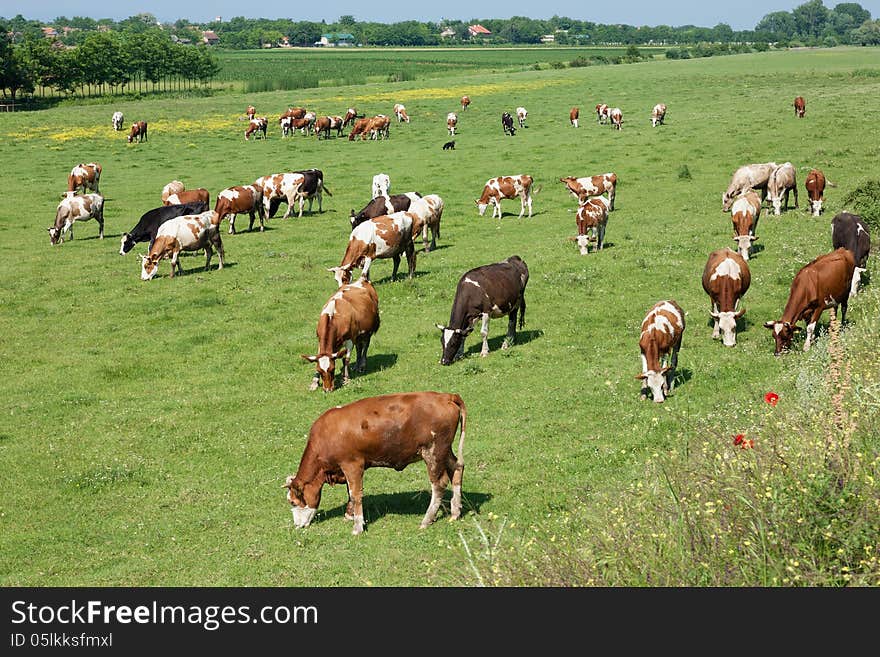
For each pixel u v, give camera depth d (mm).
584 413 16156
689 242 28828
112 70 125250
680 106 66062
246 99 88062
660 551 8586
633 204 35688
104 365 20266
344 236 32688
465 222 34250
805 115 53188
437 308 23656
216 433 16234
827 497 8242
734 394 16109
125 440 16016
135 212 38438
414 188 40938
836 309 18969
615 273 25906
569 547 9438
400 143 57406
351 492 11883
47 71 114125
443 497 12797
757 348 19031
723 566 8305
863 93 63531
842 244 22500
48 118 72562
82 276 28250
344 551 11516
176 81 150250
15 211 38719
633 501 10680
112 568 11523
